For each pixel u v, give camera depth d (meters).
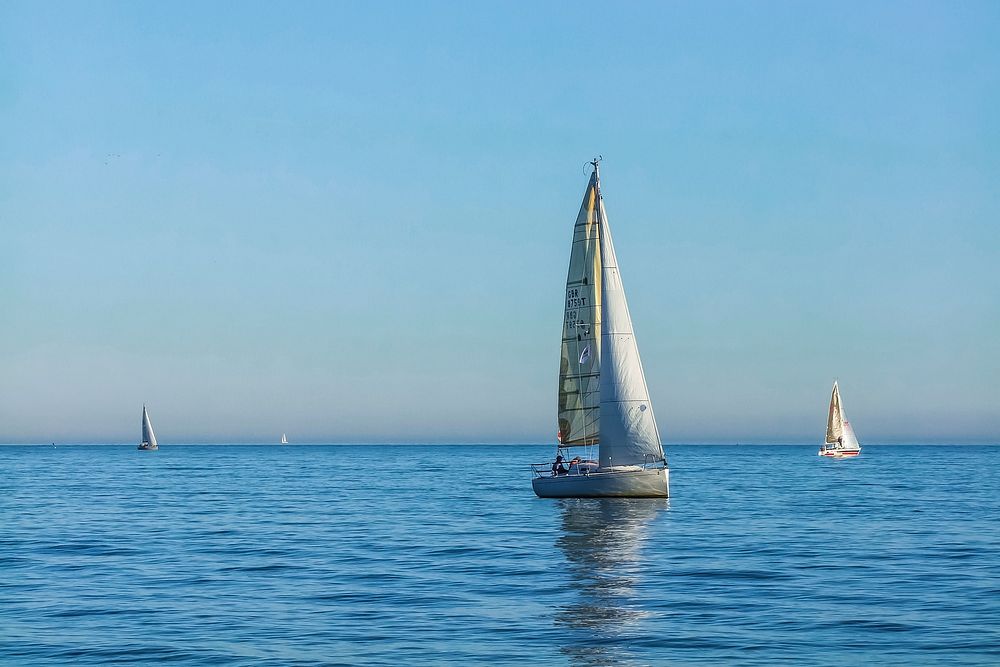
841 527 59.09
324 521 66.00
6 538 55.81
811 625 30.08
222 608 33.53
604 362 67.69
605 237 67.56
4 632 29.80
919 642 27.78
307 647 27.62
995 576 39.44
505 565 43.44
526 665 25.56
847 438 191.00
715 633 29.03
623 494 68.56
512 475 141.88
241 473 153.62
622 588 37.03
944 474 139.88
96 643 28.25
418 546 50.84
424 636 28.91
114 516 71.06
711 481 119.44
